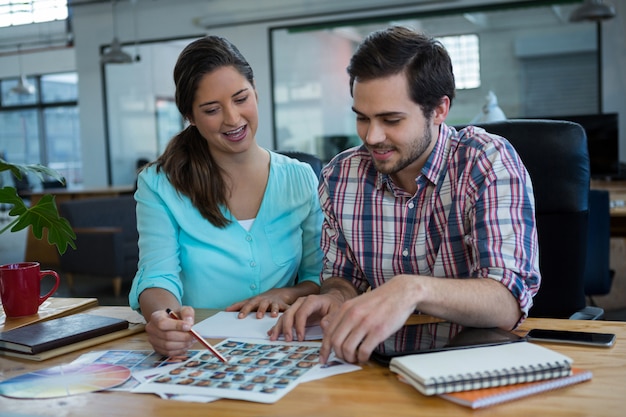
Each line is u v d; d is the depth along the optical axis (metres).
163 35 9.06
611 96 7.18
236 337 1.24
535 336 1.16
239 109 1.55
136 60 9.20
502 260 1.22
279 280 1.70
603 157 4.44
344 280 1.53
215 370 1.06
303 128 8.52
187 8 8.86
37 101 13.39
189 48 1.54
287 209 1.70
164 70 11.06
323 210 1.58
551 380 0.95
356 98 1.26
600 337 1.14
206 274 1.66
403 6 7.73
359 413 0.88
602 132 4.42
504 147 1.35
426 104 1.26
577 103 7.38
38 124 13.50
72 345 1.21
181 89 1.55
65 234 1.53
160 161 1.67
